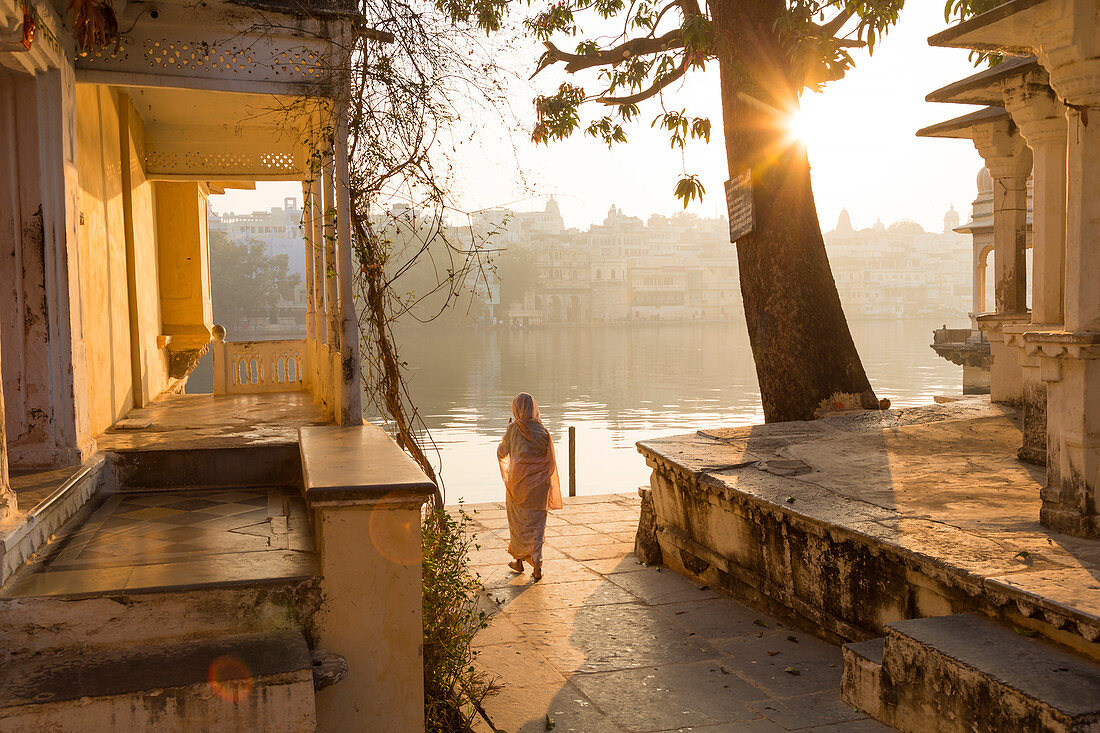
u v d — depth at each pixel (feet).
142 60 18.24
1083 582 12.03
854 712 13.70
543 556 25.09
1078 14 13.53
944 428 25.23
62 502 15.05
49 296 16.34
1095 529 14.17
